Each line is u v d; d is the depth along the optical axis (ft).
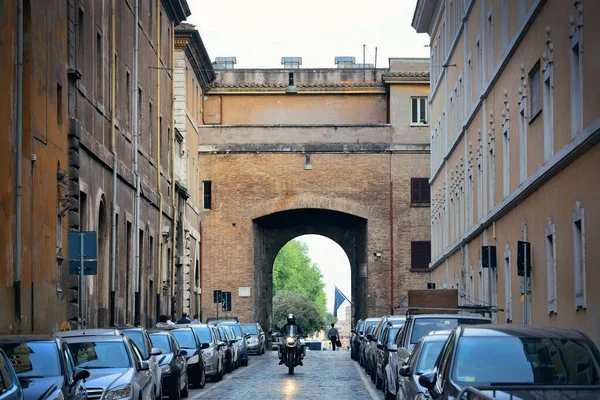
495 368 43.37
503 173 113.91
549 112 88.58
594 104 70.74
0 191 86.07
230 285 236.02
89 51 121.80
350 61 275.80
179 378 93.35
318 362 183.93
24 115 94.89
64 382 54.29
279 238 261.24
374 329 146.30
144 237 158.30
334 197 237.45
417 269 234.79
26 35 95.35
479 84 134.41
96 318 124.36
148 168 162.09
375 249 236.02
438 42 190.39
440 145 189.47
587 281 74.28
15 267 89.92
